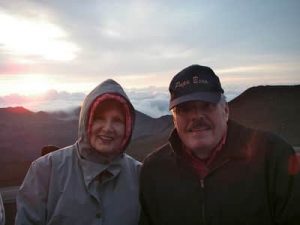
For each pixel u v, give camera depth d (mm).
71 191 854
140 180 882
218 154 781
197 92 764
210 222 764
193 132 780
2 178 7164
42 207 856
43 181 869
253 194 745
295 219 721
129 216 887
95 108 853
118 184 898
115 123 870
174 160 831
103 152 862
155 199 848
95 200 853
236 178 758
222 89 802
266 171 757
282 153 755
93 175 853
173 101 786
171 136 824
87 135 864
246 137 782
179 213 802
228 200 754
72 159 893
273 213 755
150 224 880
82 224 837
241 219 743
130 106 883
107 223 858
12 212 2074
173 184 819
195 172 799
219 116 780
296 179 730
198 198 782
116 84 882
